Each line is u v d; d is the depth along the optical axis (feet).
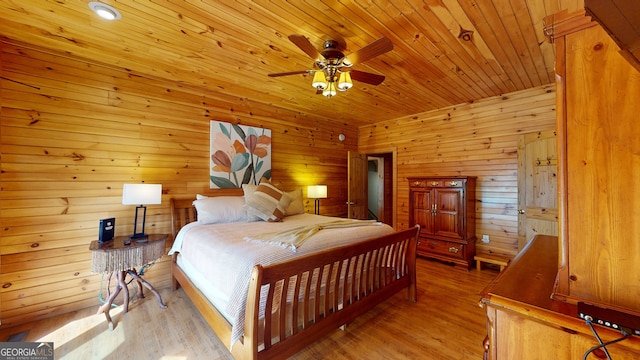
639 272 2.43
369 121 17.19
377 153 17.62
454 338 6.81
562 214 2.84
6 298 7.30
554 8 5.95
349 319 6.73
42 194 7.82
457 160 13.56
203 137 11.28
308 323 5.88
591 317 2.38
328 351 6.30
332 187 17.07
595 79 2.64
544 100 10.83
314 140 15.99
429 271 11.91
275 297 5.57
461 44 7.54
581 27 2.72
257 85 10.85
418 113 15.16
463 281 10.71
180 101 10.62
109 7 5.96
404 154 15.90
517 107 11.55
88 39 7.39
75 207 8.34
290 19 6.42
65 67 8.21
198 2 5.82
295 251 6.13
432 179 13.09
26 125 7.61
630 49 1.96
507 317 2.90
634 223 2.45
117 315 7.95
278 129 14.16
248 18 6.39
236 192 12.25
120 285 8.01
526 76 9.88
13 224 7.42
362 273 7.27
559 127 2.86
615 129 2.54
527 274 3.76
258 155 13.12
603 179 2.60
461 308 8.43
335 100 12.78
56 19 6.46
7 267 7.33
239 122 12.50
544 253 4.95
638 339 2.14
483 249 12.67
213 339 6.75
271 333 5.26
